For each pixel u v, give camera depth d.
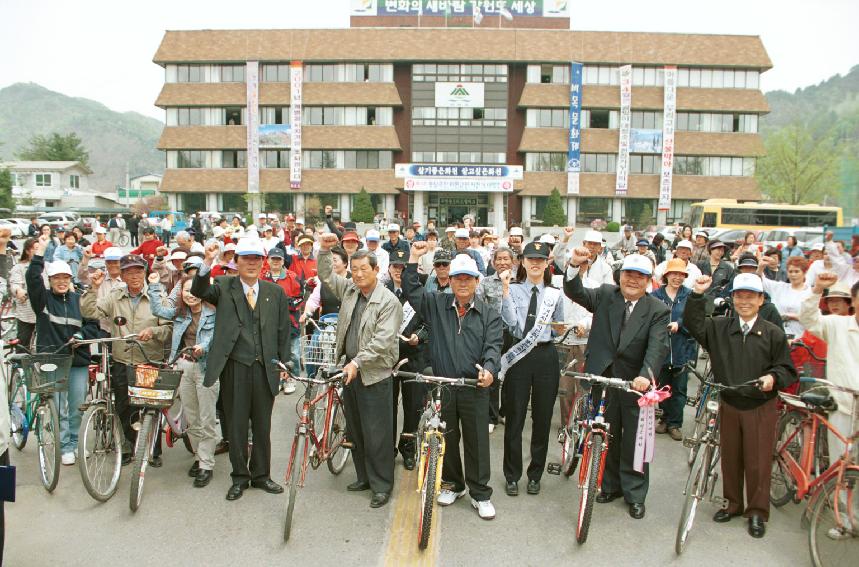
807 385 5.60
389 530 4.87
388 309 5.29
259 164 50.38
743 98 49.81
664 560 4.50
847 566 4.35
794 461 5.15
